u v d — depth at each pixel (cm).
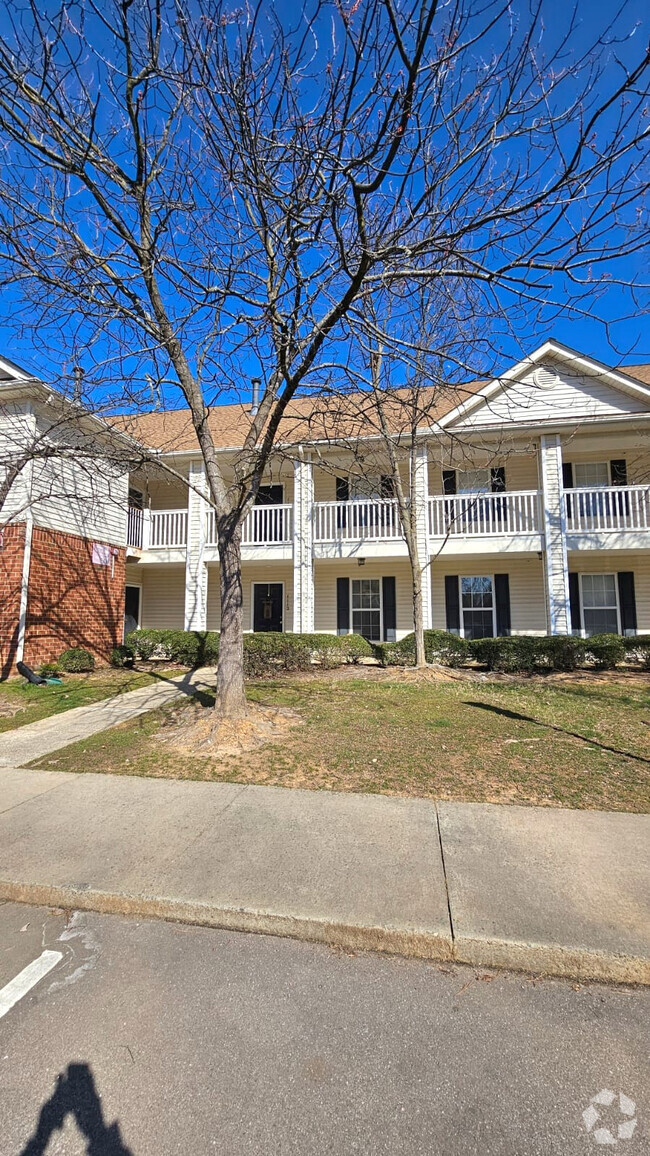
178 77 425
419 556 1369
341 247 427
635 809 433
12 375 1177
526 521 1359
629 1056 212
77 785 510
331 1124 184
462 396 1376
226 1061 211
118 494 1483
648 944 267
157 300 606
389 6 316
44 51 421
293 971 266
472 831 396
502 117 378
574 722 702
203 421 686
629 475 1440
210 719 679
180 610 1747
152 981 258
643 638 1211
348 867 346
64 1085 200
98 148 484
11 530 1179
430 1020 233
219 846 378
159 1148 177
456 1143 177
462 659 1256
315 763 552
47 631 1228
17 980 259
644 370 1588
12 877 342
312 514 1440
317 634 1317
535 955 267
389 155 379
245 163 456
